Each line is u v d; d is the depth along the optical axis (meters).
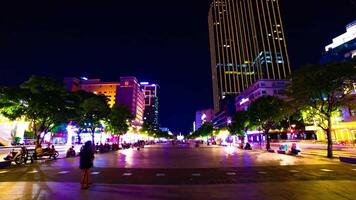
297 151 29.22
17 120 25.97
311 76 24.02
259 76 175.50
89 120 40.03
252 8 191.62
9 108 22.81
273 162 21.09
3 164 18.14
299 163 20.11
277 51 174.25
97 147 39.44
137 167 18.12
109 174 14.64
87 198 8.85
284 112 29.72
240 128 56.75
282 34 179.12
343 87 23.55
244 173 14.84
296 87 25.06
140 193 9.64
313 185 10.96
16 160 20.25
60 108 25.88
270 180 12.36
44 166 18.91
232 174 14.50
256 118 41.44
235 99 138.00
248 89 113.50
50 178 13.27
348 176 13.45
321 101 25.28
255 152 36.62
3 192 9.80
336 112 25.73
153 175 14.27
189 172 15.48
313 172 14.98
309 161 21.73
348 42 103.62
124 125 53.88
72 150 29.23
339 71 22.52
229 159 24.69
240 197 8.92
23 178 13.28
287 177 13.23
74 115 28.38
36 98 23.00
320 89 23.47
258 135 94.69
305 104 25.59
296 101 26.22
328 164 19.27
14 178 13.28
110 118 46.91
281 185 11.03
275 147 53.38
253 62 188.38
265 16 184.88
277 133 89.69
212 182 11.95
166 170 16.48
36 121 26.41
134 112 150.50
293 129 79.75
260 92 99.12
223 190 10.09
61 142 84.38
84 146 10.98
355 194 9.25
